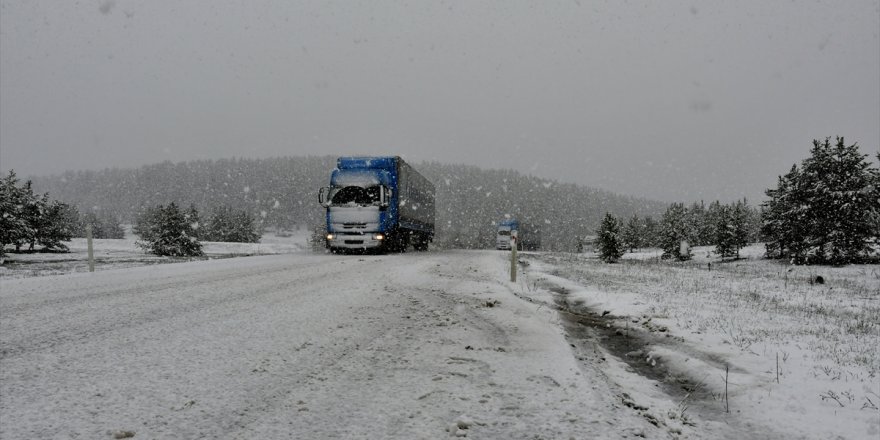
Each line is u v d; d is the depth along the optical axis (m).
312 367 3.90
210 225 88.06
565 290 10.72
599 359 4.91
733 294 11.46
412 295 8.31
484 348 4.72
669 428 3.05
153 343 4.54
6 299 7.08
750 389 4.02
